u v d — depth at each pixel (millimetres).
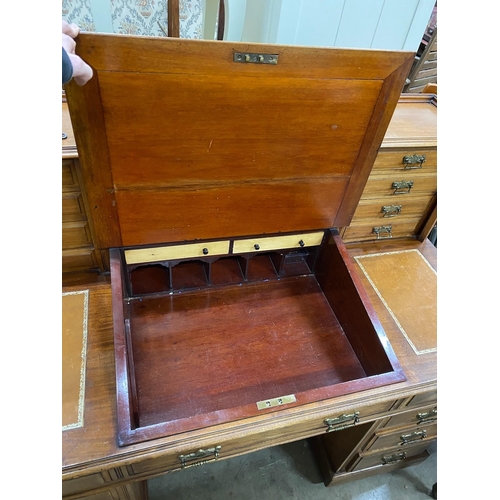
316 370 997
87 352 862
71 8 1365
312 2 1562
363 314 986
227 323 1062
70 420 751
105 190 813
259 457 1425
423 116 1228
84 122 701
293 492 1354
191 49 662
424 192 1188
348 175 975
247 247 1075
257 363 988
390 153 1043
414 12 1737
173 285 1113
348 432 1181
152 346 981
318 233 1116
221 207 935
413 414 1078
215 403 897
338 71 764
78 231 929
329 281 1148
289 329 1077
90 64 639
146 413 856
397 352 995
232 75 713
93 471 701
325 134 866
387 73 795
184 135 775
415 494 1406
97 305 957
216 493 1319
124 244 934
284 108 791
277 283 1192
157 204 876
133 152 771
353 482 1413
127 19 1443
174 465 804
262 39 1711
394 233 1301
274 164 886
